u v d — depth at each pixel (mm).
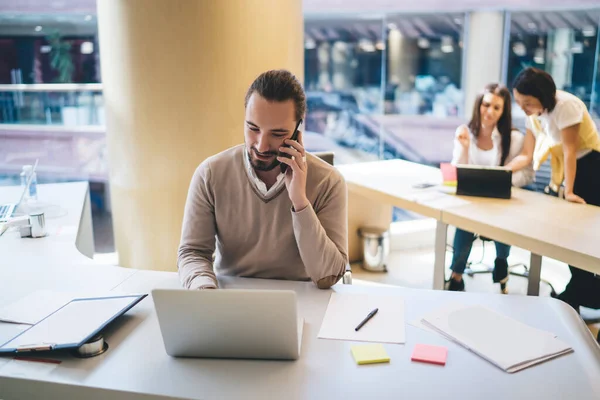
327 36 6141
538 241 2314
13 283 1762
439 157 6242
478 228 2598
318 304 1601
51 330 1389
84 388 1202
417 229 4383
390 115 6273
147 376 1241
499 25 5316
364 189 3348
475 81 5500
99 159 6223
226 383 1215
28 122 6055
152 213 3094
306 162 1753
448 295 1675
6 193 2994
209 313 1253
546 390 1189
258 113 1552
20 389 1236
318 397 1160
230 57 2879
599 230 2436
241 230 1796
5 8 5785
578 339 1412
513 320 1491
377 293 1685
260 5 2893
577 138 2906
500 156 3312
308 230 1650
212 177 1771
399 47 5934
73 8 5883
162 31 2811
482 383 1214
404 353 1341
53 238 2256
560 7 5156
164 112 2924
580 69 5281
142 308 1584
